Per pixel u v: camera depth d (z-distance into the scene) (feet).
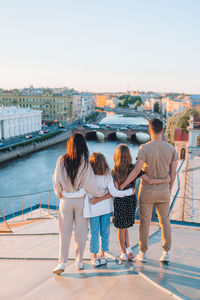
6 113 298.35
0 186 176.65
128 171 15.01
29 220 37.19
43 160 250.37
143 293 11.22
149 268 13.96
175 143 169.89
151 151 14.28
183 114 200.44
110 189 14.66
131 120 623.36
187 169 103.30
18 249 19.01
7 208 138.00
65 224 14.48
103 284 12.21
